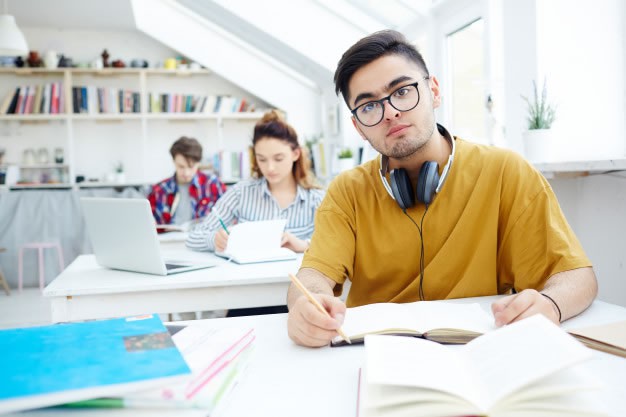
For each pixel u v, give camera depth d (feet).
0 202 16.07
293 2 13.85
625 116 6.15
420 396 1.90
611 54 6.15
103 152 18.47
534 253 3.68
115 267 5.75
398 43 3.67
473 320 2.91
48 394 1.74
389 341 2.40
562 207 6.37
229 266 5.76
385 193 4.12
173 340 2.39
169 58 18.66
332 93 16.25
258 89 18.31
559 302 2.96
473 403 1.84
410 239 4.02
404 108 3.64
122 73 18.28
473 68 8.79
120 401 1.90
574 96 6.14
